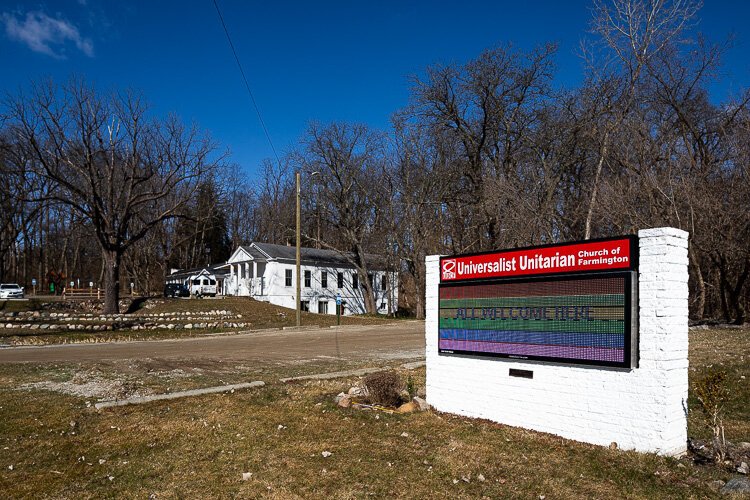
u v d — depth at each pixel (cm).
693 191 2367
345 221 4709
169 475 623
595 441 669
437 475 603
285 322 3509
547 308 729
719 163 2692
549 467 611
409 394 998
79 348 2050
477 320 823
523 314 759
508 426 765
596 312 672
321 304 5116
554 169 3366
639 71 2366
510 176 3375
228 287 5394
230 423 824
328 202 4844
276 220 7025
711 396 656
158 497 562
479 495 548
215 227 7019
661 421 611
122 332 2834
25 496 573
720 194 2531
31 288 6831
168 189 3828
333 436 752
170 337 2656
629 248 645
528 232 2858
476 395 820
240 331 2995
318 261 5119
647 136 2638
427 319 909
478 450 675
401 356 1758
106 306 3553
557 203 3322
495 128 4000
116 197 3972
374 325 3450
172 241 6494
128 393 1044
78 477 626
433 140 4206
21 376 1279
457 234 4166
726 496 525
